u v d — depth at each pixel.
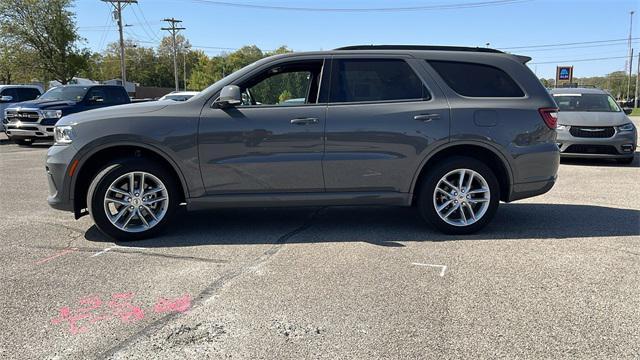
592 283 3.96
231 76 5.16
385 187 5.18
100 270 4.27
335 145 5.05
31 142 16.20
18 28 40.22
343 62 5.22
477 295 3.74
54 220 5.99
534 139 5.25
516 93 5.32
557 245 4.95
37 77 42.03
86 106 15.52
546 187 5.38
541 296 3.72
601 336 3.13
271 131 4.99
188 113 4.98
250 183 5.05
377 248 4.86
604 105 11.57
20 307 3.56
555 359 2.87
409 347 3.01
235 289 3.86
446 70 5.27
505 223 5.82
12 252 4.76
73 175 4.92
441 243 5.03
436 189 5.21
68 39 41.66
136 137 4.86
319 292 3.79
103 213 4.93
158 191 5.09
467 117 5.12
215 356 2.91
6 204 6.91
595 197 7.38
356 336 3.14
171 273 4.20
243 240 5.13
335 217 6.09
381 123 5.05
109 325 3.29
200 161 4.98
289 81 5.23
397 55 5.27
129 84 51.12
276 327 3.26
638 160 11.79
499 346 3.02
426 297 3.70
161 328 3.25
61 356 2.92
